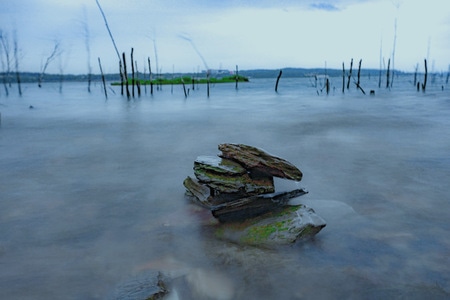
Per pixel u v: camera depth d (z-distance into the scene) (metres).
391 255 4.27
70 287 3.76
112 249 4.58
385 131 13.75
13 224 5.37
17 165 9.09
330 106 26.52
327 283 3.76
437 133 13.09
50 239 4.88
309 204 5.84
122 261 4.27
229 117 19.81
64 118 20.41
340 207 5.71
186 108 26.53
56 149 11.17
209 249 4.51
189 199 6.35
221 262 4.20
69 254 4.46
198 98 39.94
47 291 3.70
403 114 19.98
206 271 4.01
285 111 23.09
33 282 3.85
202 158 6.30
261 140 12.16
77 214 5.76
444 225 5.09
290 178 5.96
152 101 35.22
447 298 3.45
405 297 3.49
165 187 7.11
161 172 8.23
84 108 27.47
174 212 5.74
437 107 24.20
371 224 5.13
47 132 14.95
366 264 4.09
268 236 4.61
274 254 4.32
